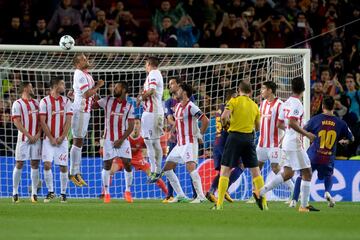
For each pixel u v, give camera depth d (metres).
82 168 56.41
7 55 57.84
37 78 59.56
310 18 76.06
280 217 35.69
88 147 58.78
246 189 55.94
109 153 49.25
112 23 72.44
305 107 53.94
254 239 25.00
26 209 40.44
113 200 52.47
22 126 48.16
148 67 49.25
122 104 49.25
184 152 49.59
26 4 72.31
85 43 70.81
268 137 51.03
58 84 48.53
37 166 48.94
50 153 48.69
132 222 32.22
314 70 71.50
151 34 72.44
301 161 40.50
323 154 44.53
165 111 54.41
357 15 76.44
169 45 72.50
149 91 48.38
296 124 40.00
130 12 77.62
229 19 74.31
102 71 57.28
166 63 59.38
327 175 45.09
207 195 49.25
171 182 50.38
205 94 57.69
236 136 40.06
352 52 74.25
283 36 74.81
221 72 58.88
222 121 40.19
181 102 49.41
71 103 48.88
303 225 31.41
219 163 49.56
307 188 40.97
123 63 59.94
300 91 40.47
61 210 39.75
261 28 74.62
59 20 71.94
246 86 40.12
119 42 72.06
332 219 35.00
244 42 73.94
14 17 71.06
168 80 59.62
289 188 50.62
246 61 57.81
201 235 26.39
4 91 58.59
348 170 56.69
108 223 31.56
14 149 58.56
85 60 48.78
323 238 25.58
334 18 76.25
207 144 57.31
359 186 56.56
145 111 49.25
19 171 49.03
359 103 69.19
